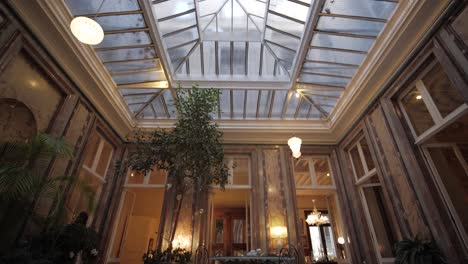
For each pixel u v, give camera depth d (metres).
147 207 10.67
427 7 4.00
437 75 4.41
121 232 7.60
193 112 5.74
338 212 7.58
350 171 7.54
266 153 8.10
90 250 4.75
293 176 7.78
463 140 4.88
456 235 3.99
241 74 7.25
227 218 12.31
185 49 6.52
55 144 3.84
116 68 6.06
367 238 6.58
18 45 3.87
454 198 4.36
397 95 5.33
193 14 5.79
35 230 4.17
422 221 4.42
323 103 7.69
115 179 7.37
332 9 4.93
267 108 7.99
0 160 3.48
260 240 6.83
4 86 3.74
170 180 7.48
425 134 4.62
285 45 6.41
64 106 5.02
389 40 4.77
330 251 11.51
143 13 4.86
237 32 6.61
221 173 5.98
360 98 6.26
